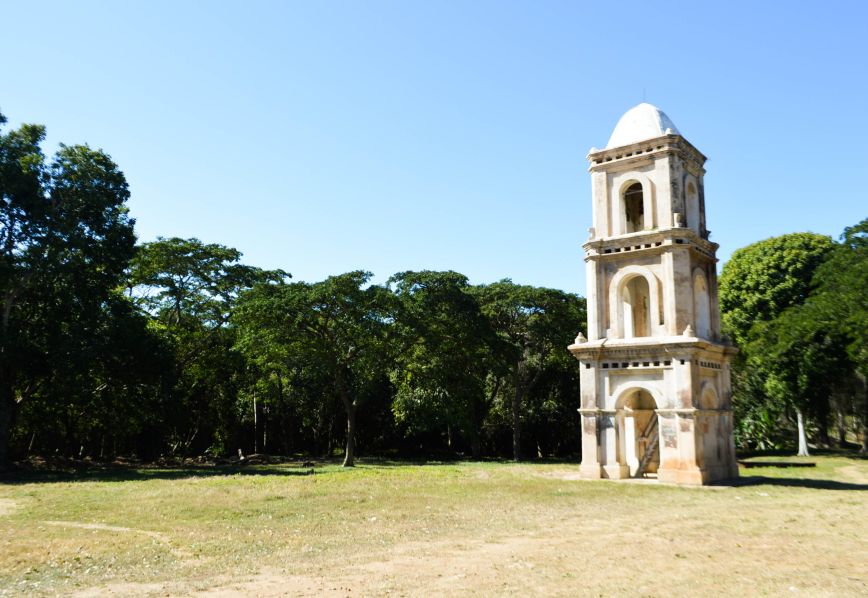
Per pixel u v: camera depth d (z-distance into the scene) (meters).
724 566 12.41
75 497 23.03
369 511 19.56
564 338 51.78
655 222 30.91
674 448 28.30
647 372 29.53
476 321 49.62
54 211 38.41
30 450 51.59
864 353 38.84
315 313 41.81
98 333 39.25
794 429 65.62
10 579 11.32
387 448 65.38
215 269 52.09
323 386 59.62
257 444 64.25
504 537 15.46
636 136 32.47
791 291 52.59
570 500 22.45
